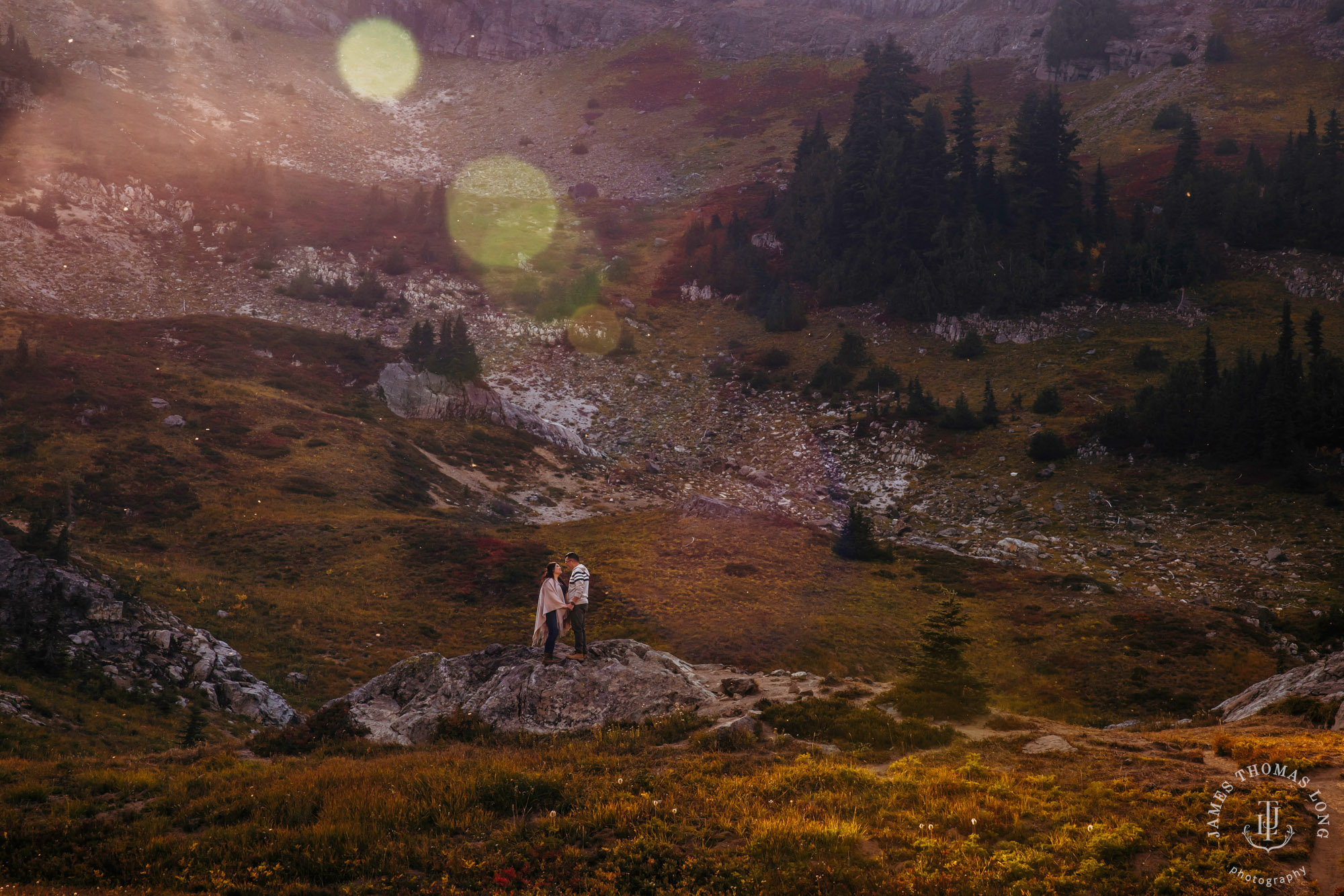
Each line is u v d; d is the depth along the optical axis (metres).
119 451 54.06
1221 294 88.94
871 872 10.29
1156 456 66.06
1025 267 93.94
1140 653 38.44
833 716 16.09
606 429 83.38
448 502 62.72
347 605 40.75
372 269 104.56
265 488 54.66
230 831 12.21
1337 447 59.62
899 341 94.12
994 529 61.12
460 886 10.69
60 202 95.62
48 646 26.77
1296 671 19.91
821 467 74.94
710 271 113.44
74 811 13.38
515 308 102.50
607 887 10.36
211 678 29.81
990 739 15.08
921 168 105.44
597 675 17.88
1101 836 10.41
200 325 80.44
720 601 43.09
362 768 14.52
